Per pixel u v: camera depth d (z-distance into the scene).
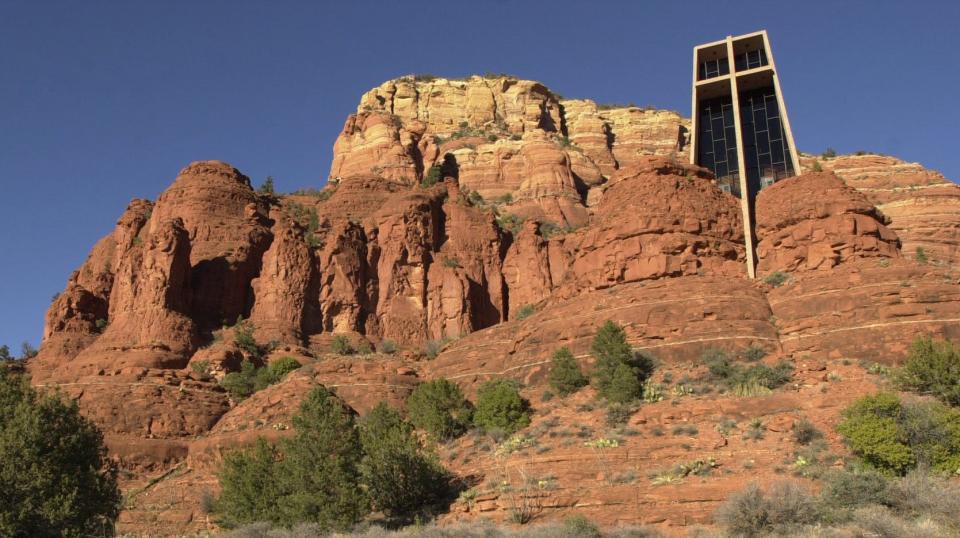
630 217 61.50
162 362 71.75
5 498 35.16
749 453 38.94
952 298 47.88
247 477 43.34
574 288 63.91
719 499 35.50
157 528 50.44
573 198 114.56
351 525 39.44
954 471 35.38
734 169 76.38
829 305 50.38
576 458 40.66
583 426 44.72
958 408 38.50
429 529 34.88
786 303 52.56
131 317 78.31
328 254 88.94
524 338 59.78
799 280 54.59
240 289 87.31
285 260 87.00
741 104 78.38
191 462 58.91
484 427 49.12
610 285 60.25
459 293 89.81
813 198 59.69
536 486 38.88
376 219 96.25
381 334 87.62
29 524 35.06
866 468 36.00
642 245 60.12
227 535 39.06
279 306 84.31
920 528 29.34
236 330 79.94
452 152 125.25
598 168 130.25
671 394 46.50
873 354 46.62
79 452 38.25
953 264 86.25
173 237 81.25
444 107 144.25
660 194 62.19
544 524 34.84
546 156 117.94
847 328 48.41
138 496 54.22
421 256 92.44
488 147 124.19
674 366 50.03
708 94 79.69
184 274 81.94
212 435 60.66
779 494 32.72
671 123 149.50
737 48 80.50
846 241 55.91
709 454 39.34
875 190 101.19
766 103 77.31
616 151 146.12
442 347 74.62
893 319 47.75
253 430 57.97
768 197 63.22
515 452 44.03
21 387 40.38
